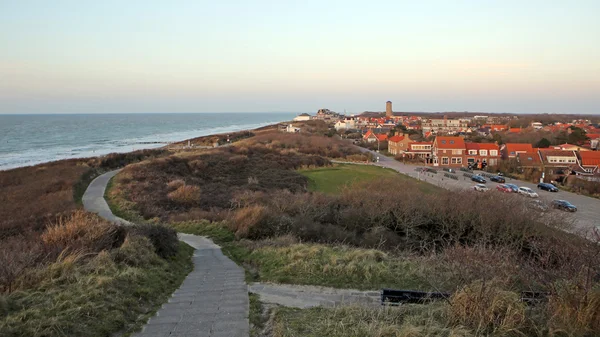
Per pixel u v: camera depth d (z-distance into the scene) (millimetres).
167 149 68438
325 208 25188
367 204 24953
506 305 6336
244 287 9680
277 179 44125
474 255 9289
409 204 24375
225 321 7152
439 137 67250
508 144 65375
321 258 11969
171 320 7219
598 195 41438
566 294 6375
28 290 7914
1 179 40031
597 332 5961
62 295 7500
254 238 18156
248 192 32500
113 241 13023
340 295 9148
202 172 45219
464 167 63344
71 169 40781
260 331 6770
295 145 75438
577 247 10281
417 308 7176
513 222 21578
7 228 20172
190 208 27406
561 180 51062
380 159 73750
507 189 40656
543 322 6223
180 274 11273
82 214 16797
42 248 11773
